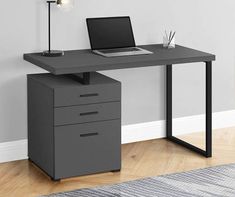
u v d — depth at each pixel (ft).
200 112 20.10
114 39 17.76
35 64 16.62
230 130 20.29
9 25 17.04
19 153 17.65
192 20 19.39
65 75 16.96
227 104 20.53
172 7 19.01
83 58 16.67
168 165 17.35
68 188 15.81
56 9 17.53
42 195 15.38
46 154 16.38
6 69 17.22
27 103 17.31
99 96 16.12
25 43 17.31
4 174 16.65
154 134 19.39
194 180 16.30
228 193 15.52
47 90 15.99
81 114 16.03
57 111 15.80
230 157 17.98
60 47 17.76
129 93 18.90
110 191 15.62
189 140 19.43
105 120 16.29
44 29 17.46
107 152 16.48
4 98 17.33
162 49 18.01
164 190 15.69
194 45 19.61
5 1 16.89
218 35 19.90
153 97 19.26
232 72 20.42
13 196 15.34
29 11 17.21
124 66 16.22
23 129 17.65
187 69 19.65
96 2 17.99
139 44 18.78
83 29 17.95
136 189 15.74
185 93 19.77
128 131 19.03
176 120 19.77
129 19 18.02
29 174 16.66
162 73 19.26
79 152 16.17
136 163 17.46
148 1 18.63
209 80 17.49
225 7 19.84
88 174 16.44
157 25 18.89
